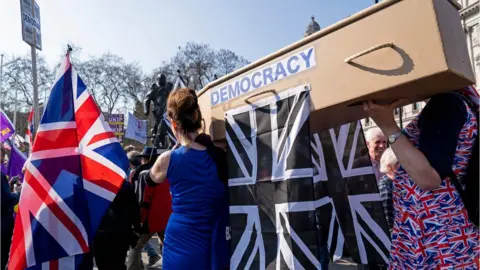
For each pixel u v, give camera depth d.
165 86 9.72
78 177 2.83
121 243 3.88
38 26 7.82
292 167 1.90
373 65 1.59
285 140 1.95
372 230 2.50
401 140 1.64
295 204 1.88
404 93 1.60
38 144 2.77
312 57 1.84
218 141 2.46
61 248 2.68
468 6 29.75
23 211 2.65
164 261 2.27
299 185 1.87
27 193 2.67
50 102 2.87
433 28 1.42
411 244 1.73
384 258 2.44
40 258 2.62
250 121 2.16
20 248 2.59
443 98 1.62
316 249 1.83
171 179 2.31
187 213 2.25
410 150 1.61
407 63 1.48
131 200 3.96
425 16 1.44
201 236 2.23
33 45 7.66
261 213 2.07
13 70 35.88
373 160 3.77
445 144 1.56
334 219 2.75
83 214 2.80
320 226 2.79
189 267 2.17
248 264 2.11
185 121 2.31
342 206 2.65
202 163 2.29
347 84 1.69
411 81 1.47
